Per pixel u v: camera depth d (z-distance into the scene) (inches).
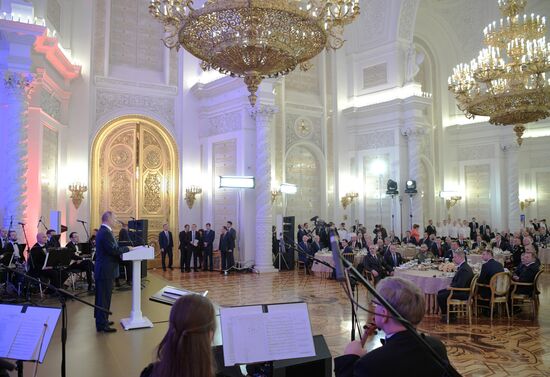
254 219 559.5
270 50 204.7
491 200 747.4
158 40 610.2
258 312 103.0
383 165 690.8
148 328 258.1
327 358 132.5
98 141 553.9
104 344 225.9
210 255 556.4
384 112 689.6
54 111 493.7
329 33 223.6
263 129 550.3
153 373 66.3
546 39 714.2
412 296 76.6
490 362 217.8
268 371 122.7
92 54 554.6
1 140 419.5
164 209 597.6
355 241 551.2
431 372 72.4
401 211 663.1
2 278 344.8
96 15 562.6
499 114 359.3
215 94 594.2
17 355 116.0
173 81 605.6
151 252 262.4
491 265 318.7
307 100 706.2
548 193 738.2
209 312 67.9
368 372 72.1
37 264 347.9
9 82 404.8
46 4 448.1
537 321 306.7
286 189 631.8
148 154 590.2
